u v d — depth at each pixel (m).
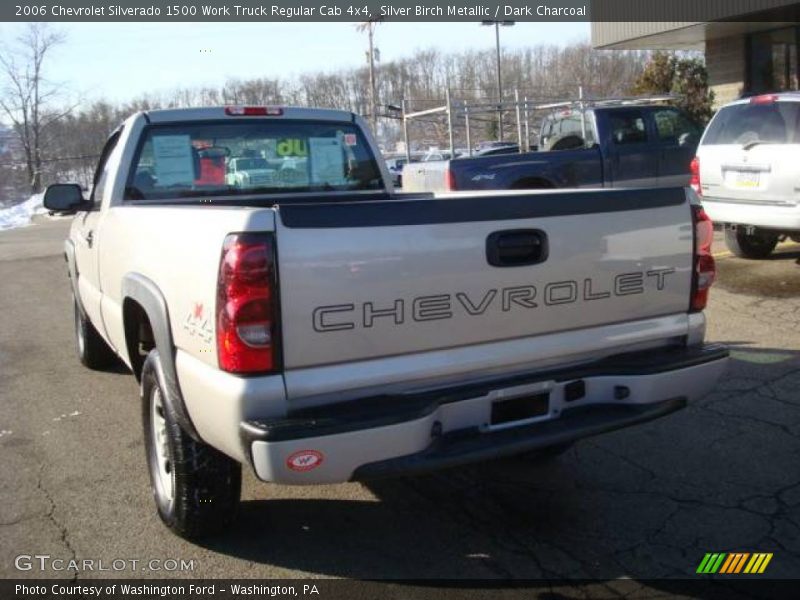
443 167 11.34
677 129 12.79
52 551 3.65
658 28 16.25
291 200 5.32
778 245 10.71
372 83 39.47
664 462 4.45
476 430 3.28
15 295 10.97
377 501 4.09
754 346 6.42
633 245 3.58
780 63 16.25
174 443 3.46
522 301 3.33
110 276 4.63
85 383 6.32
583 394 3.48
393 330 3.08
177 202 4.98
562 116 13.36
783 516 3.82
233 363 2.90
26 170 48.72
